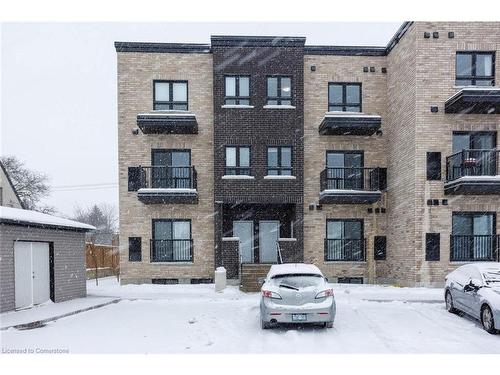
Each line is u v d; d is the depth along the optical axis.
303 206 17.86
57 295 13.02
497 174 15.92
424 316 10.60
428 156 15.77
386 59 18.67
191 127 17.42
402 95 17.03
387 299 12.97
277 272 9.38
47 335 8.66
